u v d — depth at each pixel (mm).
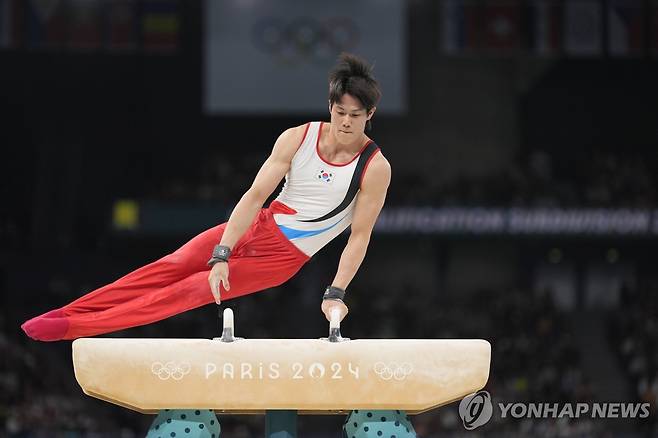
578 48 48781
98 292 8766
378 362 7793
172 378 7695
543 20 48812
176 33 48438
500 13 49000
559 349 47188
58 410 39781
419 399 7816
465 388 7832
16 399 39594
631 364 47375
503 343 47562
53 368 44531
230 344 7770
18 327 46844
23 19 47156
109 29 47969
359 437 8070
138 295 8852
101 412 41812
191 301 8898
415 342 7875
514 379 44500
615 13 48656
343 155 8930
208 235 9039
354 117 8570
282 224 9133
